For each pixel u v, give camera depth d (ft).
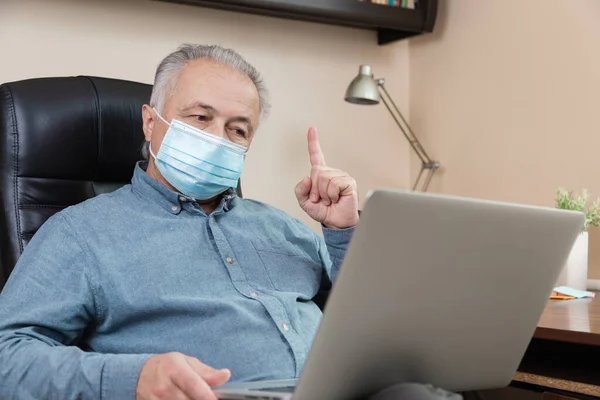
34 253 4.08
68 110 5.06
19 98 4.94
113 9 7.82
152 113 4.80
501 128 8.72
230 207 4.87
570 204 6.83
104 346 4.15
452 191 9.41
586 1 7.69
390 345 2.84
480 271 2.91
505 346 3.29
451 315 2.95
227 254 4.45
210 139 4.58
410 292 2.74
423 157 9.83
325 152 9.32
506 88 8.65
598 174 7.59
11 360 3.57
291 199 8.99
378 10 8.66
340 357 2.70
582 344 4.20
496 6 8.77
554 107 8.07
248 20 8.70
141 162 4.89
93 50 7.70
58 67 7.51
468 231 2.76
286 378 4.11
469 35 9.14
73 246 4.09
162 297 4.10
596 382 3.81
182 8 8.23
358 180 9.59
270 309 4.30
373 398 2.97
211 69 4.69
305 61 9.16
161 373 3.12
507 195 8.66
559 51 8.01
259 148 8.77
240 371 4.04
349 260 2.51
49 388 3.43
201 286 4.26
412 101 10.01
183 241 4.35
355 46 9.60
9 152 4.85
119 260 4.14
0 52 7.22
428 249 2.68
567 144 7.93
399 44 9.99
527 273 3.09
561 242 3.14
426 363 3.03
